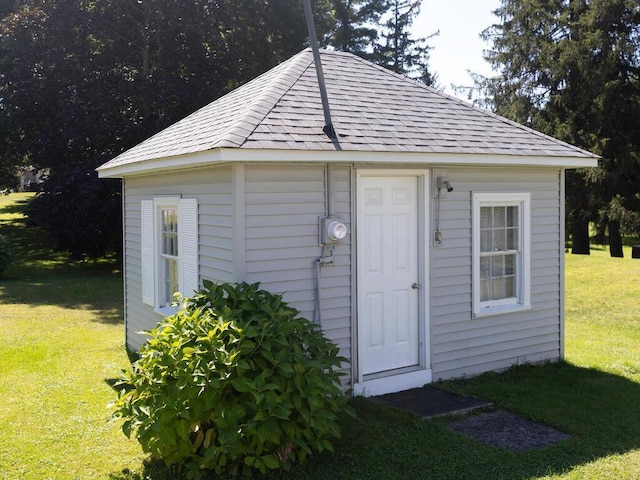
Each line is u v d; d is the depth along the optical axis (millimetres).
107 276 19516
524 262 8141
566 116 24859
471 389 7156
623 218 23797
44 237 27141
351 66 8742
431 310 7402
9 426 6137
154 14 19969
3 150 24531
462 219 7590
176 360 4766
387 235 7172
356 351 6855
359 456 5234
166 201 7848
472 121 8211
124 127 19703
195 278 7008
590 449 5402
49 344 9922
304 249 6457
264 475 4848
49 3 20109
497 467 5043
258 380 4746
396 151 6527
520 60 25750
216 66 20781
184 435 4711
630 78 25000
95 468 5156
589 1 24141
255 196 6152
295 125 6438
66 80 19797
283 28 23359
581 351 9320
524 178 8102
